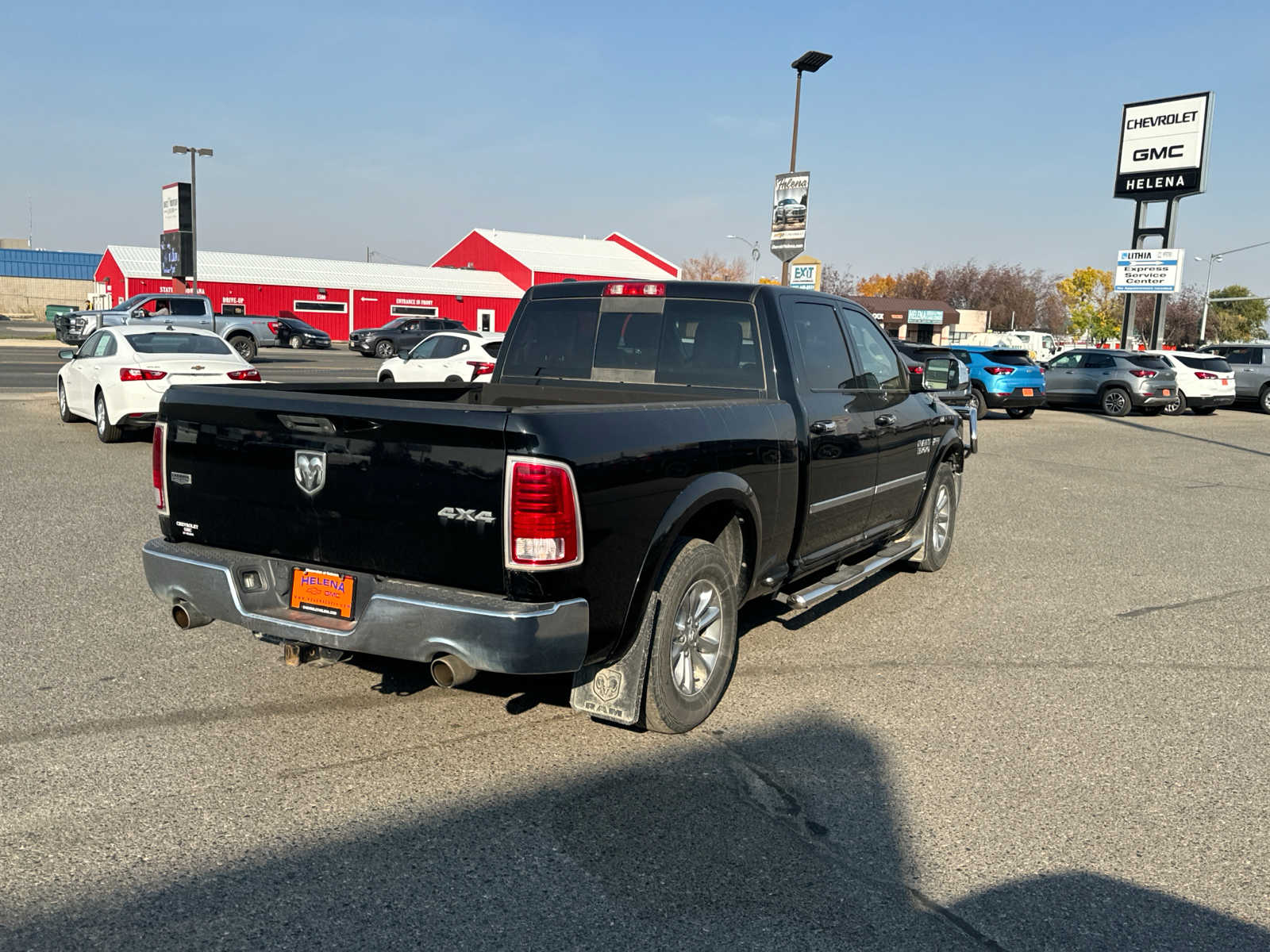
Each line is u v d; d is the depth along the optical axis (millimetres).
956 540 8578
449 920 2795
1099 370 24922
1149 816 3549
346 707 4344
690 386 5121
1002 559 7852
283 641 3879
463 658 3367
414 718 4242
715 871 3092
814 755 3984
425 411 3367
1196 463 14914
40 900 2834
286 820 3340
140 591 6008
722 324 5074
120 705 4285
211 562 3883
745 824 3396
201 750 3865
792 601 4898
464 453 3340
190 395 3955
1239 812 3598
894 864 3172
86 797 3457
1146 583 7164
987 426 20469
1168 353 25734
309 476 3650
